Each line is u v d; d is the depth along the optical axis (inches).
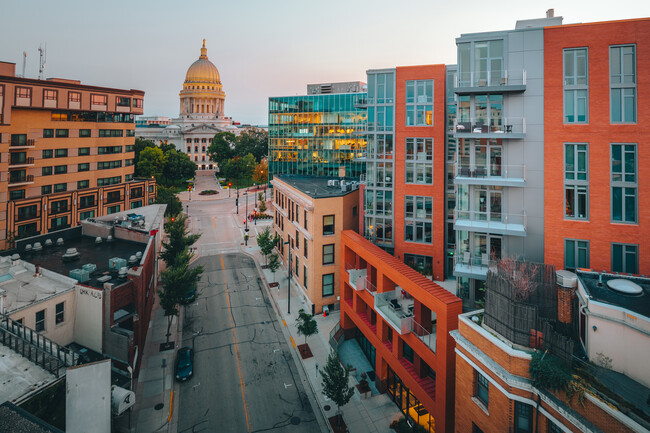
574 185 842.8
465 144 969.5
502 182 881.5
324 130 3230.8
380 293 1017.5
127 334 942.4
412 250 1403.8
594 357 513.0
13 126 2014.0
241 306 1505.9
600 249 819.4
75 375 515.8
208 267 1964.8
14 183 1996.8
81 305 966.4
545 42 863.7
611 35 803.4
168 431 852.6
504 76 895.1
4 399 541.0
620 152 803.4
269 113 3459.6
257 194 4298.7
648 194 775.1
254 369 1094.4
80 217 2365.9
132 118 2832.2
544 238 877.2
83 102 2385.6
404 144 1390.3
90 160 2474.2
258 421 892.0
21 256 1219.2
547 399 486.9
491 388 568.7
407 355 924.0
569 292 595.2
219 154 5738.2
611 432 423.2
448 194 1390.3
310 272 1421.0
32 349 672.4
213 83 7696.9
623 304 541.3
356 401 960.3
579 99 836.6
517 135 870.4
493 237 950.4
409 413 888.3
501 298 572.1
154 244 1448.1
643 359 466.3
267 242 1831.9
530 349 534.3
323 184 1887.3
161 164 4101.9
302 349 1179.3
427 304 796.6
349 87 3230.8
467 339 634.8
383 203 1461.6
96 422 528.7
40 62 2425.0
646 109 777.6
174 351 1168.8
